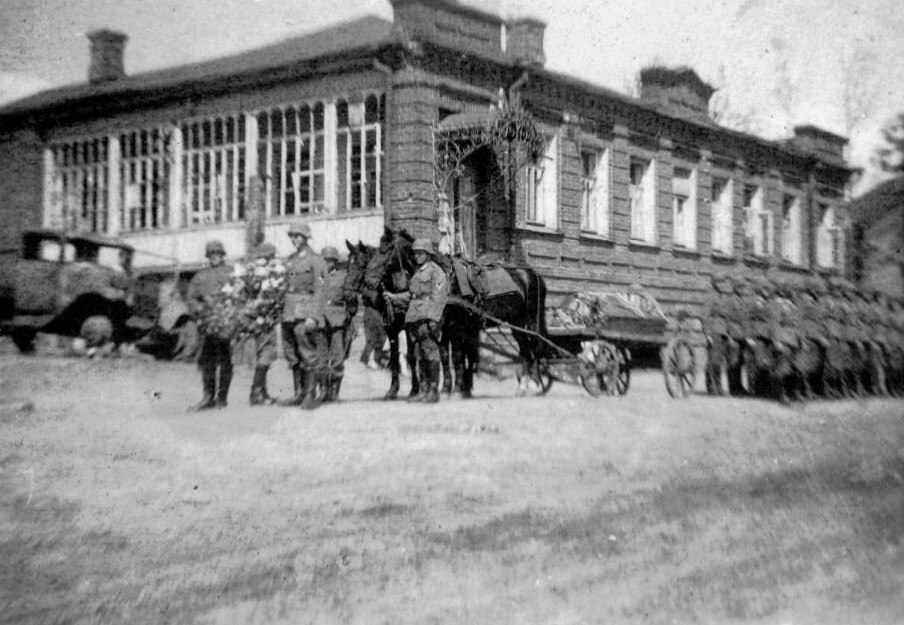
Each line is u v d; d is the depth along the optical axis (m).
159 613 4.46
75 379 13.08
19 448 8.38
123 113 19.66
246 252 17.78
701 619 4.44
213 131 18.75
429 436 9.28
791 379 13.73
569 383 14.34
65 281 15.98
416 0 17.16
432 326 11.97
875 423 11.31
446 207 17.72
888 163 25.06
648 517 6.34
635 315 14.42
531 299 13.95
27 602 4.59
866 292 15.04
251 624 4.32
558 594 4.73
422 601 4.62
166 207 19.14
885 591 4.87
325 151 17.61
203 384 11.37
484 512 6.40
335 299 12.17
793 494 7.10
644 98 23.33
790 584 4.95
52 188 20.38
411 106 16.98
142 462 7.85
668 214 23.72
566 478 7.56
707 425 10.78
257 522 6.05
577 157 20.89
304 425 9.84
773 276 26.73
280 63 17.70
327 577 4.98
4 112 20.52
